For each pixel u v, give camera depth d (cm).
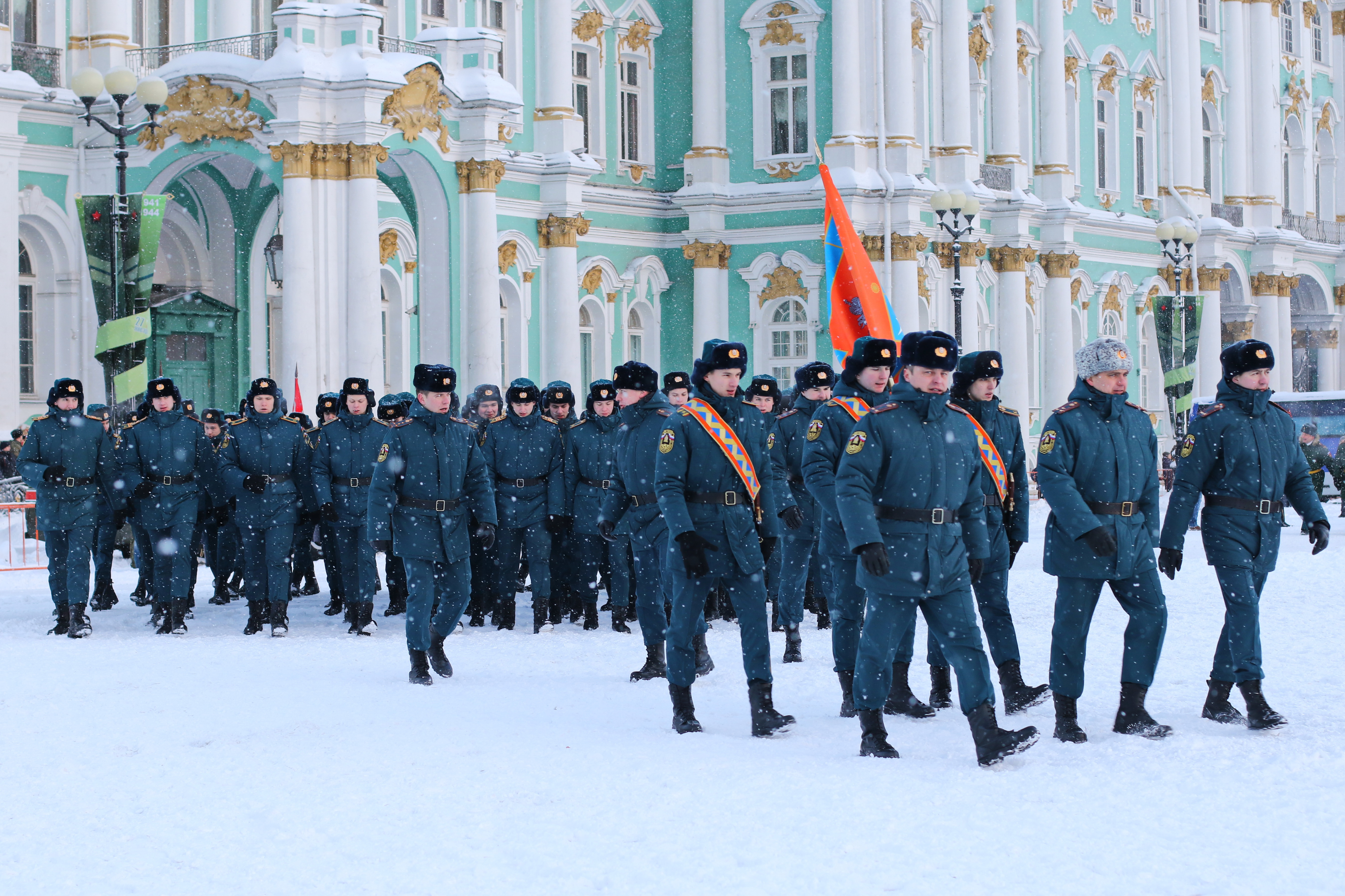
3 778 809
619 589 1435
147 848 672
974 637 815
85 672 1170
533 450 1438
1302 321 5603
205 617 1562
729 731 923
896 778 773
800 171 3578
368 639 1395
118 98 2062
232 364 3078
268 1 3039
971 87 4078
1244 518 909
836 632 962
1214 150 5081
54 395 1397
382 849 662
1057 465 868
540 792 754
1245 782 757
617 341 3603
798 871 616
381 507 1116
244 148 2572
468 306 2761
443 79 2672
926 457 813
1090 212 4366
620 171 3622
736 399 936
